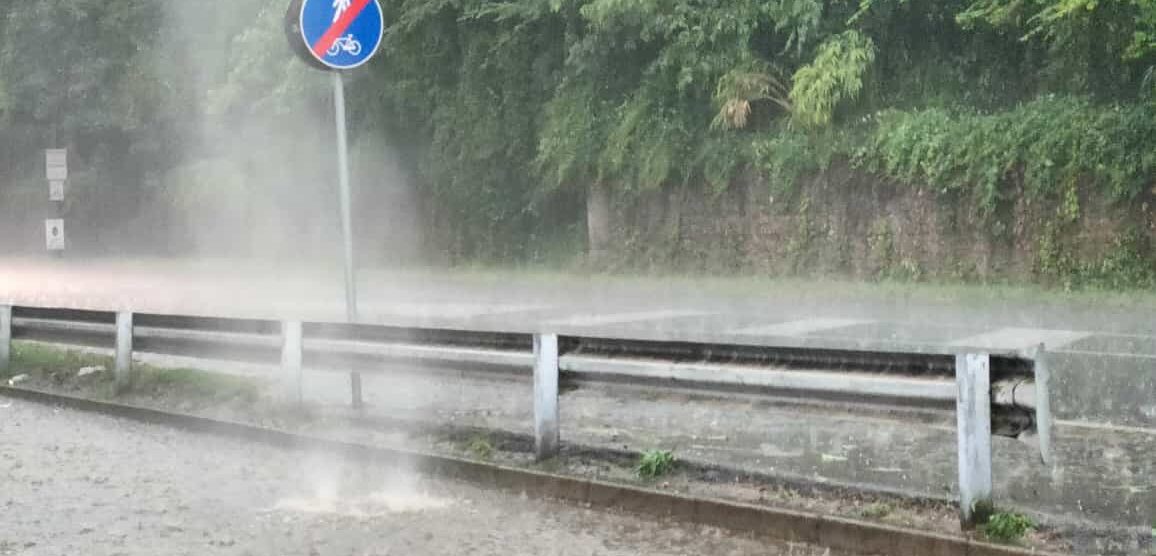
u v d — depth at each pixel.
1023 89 22.97
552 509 6.95
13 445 9.05
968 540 5.59
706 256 25.23
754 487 6.77
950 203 21.45
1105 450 7.68
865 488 6.55
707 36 24.58
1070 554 5.36
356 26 9.89
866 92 23.44
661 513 6.69
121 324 10.97
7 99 43.34
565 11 27.38
